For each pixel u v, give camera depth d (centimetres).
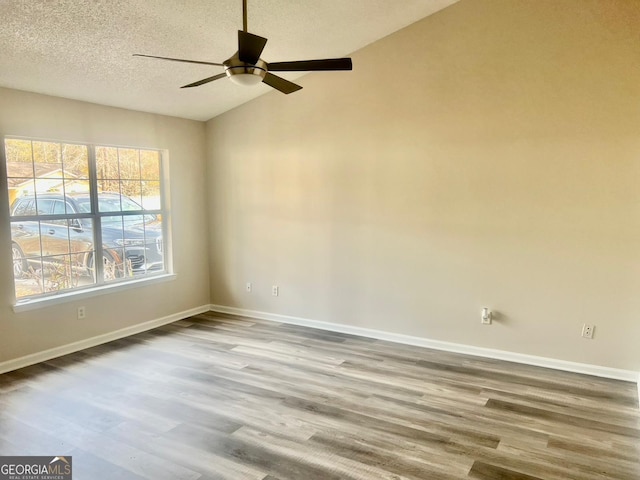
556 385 345
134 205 489
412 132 422
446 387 341
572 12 348
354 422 289
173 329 496
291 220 503
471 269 407
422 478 231
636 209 343
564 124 359
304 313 507
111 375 365
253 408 308
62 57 335
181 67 391
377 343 445
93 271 447
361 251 461
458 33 392
